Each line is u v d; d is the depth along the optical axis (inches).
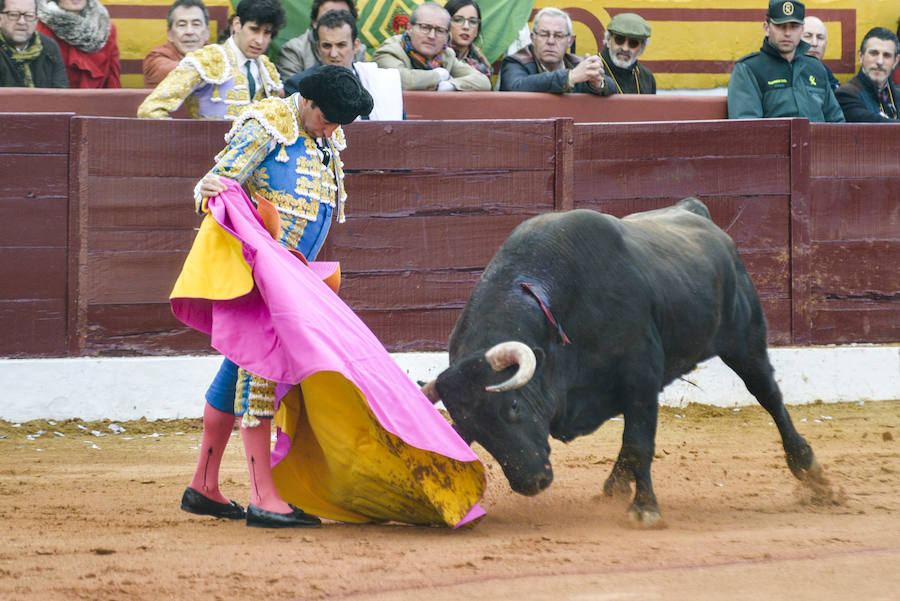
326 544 422.9
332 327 443.5
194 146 850.8
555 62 1005.8
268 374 434.0
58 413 821.9
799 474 599.5
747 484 608.7
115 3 1042.7
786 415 614.2
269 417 462.3
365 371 440.8
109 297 850.1
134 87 1055.0
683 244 575.5
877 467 655.1
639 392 507.2
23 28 899.4
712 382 919.0
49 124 835.4
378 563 384.8
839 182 967.6
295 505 481.4
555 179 910.4
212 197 452.1
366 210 882.8
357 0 1057.5
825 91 1015.0
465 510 455.2
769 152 946.1
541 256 496.1
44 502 528.1
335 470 462.3
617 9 1151.0
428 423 444.5
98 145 840.9
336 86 466.6
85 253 843.4
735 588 352.5
